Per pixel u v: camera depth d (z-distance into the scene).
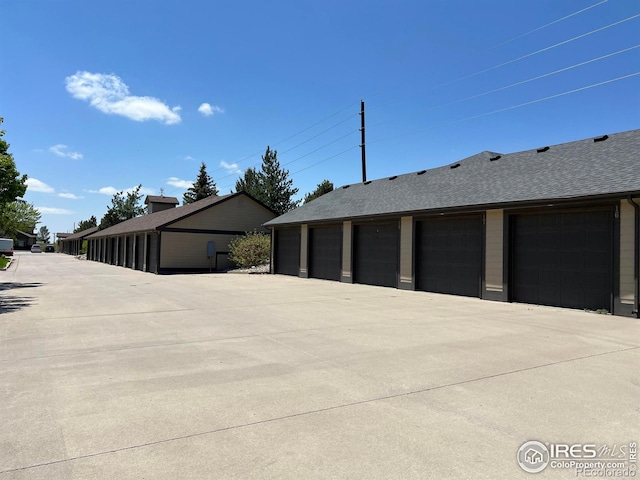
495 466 3.01
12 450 3.14
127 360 5.66
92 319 8.73
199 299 12.18
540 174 12.84
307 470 2.91
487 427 3.65
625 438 3.47
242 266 26.50
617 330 7.99
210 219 27.44
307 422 3.72
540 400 4.29
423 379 4.94
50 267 30.05
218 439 3.37
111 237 37.59
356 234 18.16
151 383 4.71
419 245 15.20
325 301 12.02
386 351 6.24
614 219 9.98
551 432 3.57
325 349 6.35
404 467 2.97
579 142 14.00
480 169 16.00
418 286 15.12
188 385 4.66
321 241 20.31
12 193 14.41
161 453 3.13
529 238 11.95
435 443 3.34
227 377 4.96
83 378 4.86
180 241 26.25
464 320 9.01
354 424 3.68
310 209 22.33
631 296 9.58
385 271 16.62
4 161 13.90
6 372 5.07
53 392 4.39
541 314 9.94
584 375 5.13
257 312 9.85
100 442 3.29
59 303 11.04
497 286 12.42
